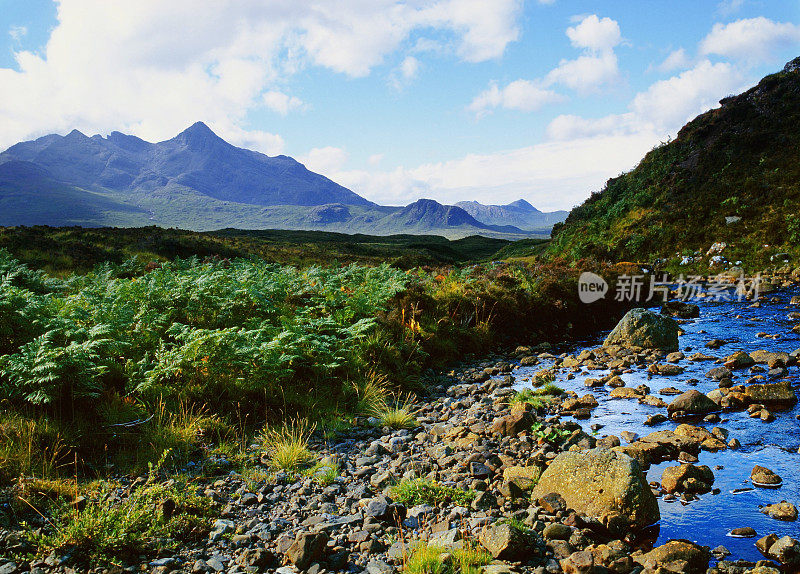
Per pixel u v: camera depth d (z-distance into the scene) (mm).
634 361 13852
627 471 5910
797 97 43281
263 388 9414
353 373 11172
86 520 5062
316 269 19047
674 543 4996
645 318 15445
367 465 7504
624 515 5598
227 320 12617
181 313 12766
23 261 25328
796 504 5961
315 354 11016
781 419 8695
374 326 13570
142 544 5059
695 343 15250
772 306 20422
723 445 7715
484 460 7445
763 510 5852
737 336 15711
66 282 16922
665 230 37906
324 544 5027
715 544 5270
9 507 5410
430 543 5098
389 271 19609
